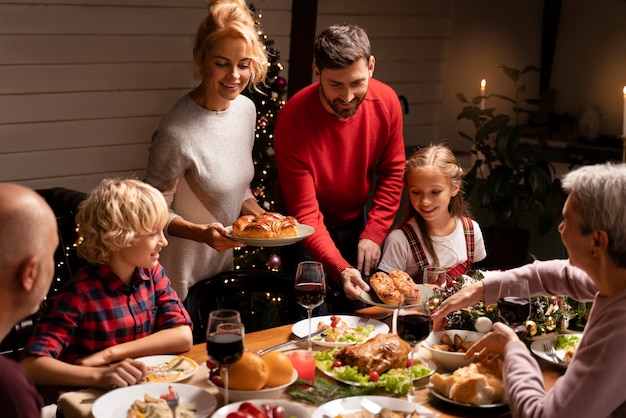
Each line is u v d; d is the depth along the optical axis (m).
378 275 2.48
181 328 2.31
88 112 4.42
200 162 2.91
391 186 3.22
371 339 2.16
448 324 2.40
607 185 1.75
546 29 6.07
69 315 2.18
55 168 4.37
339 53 2.77
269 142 4.25
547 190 4.91
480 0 6.18
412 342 1.99
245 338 2.41
